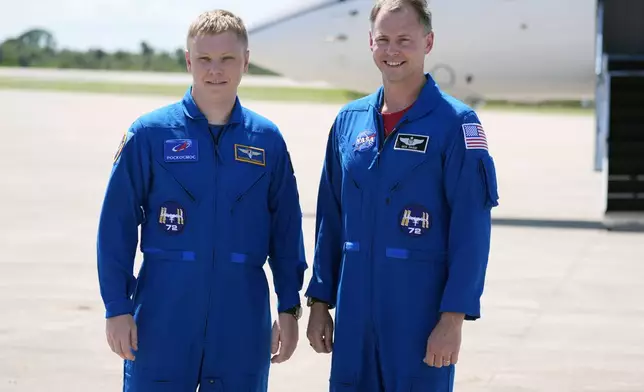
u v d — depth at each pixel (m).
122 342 4.57
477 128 4.57
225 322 4.68
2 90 57.75
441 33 14.58
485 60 14.73
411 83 4.67
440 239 4.64
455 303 4.49
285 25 14.86
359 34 14.52
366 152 4.69
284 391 7.02
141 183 4.69
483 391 7.05
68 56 108.19
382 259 4.64
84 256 11.85
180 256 4.64
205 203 4.63
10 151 24.84
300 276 4.95
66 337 8.23
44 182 19.03
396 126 4.62
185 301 4.64
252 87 74.44
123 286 4.65
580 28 14.21
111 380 7.10
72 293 9.88
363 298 4.69
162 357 4.66
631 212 14.77
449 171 4.55
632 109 15.27
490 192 4.52
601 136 14.66
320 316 4.99
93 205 16.16
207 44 4.55
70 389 6.89
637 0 16.09
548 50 14.47
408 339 4.62
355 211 4.71
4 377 7.14
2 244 12.60
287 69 15.23
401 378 4.65
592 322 9.12
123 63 107.44
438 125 4.57
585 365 7.74
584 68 14.62
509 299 10.05
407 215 4.60
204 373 4.74
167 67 107.12
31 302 9.48
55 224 14.23
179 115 4.70
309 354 7.99
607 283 10.78
